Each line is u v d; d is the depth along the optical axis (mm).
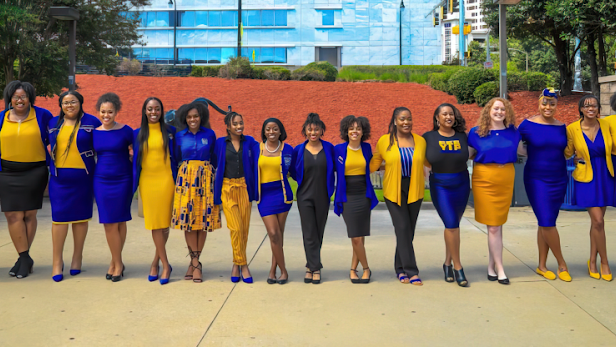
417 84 29375
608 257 5852
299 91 27234
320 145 4980
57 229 5082
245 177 4984
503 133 4922
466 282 4863
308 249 4996
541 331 3809
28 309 4273
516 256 5934
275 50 50500
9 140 5039
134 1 19156
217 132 21344
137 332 3809
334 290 4785
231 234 4969
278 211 4930
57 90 15945
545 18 19703
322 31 50125
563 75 22297
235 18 50844
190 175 4914
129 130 5125
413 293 4688
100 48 18094
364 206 4930
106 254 6078
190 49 51250
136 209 9273
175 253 6148
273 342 3633
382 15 49656
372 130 21453
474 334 3764
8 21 12867
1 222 7996
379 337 3717
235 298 4566
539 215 5062
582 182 5070
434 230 7344
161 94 26688
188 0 50875
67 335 3752
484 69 24188
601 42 19625
